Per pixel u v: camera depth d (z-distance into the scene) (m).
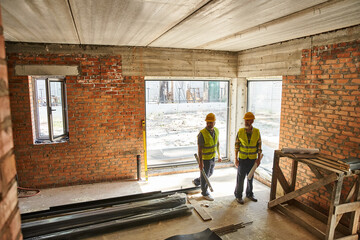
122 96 5.04
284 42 4.36
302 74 4.00
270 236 3.28
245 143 4.10
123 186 4.91
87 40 4.25
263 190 4.70
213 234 3.28
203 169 4.26
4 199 0.67
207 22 2.97
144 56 5.08
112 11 2.51
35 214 3.63
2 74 0.67
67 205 3.86
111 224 3.40
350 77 3.26
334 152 3.52
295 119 4.19
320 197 3.76
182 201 3.97
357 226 3.22
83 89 4.79
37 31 3.49
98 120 4.95
